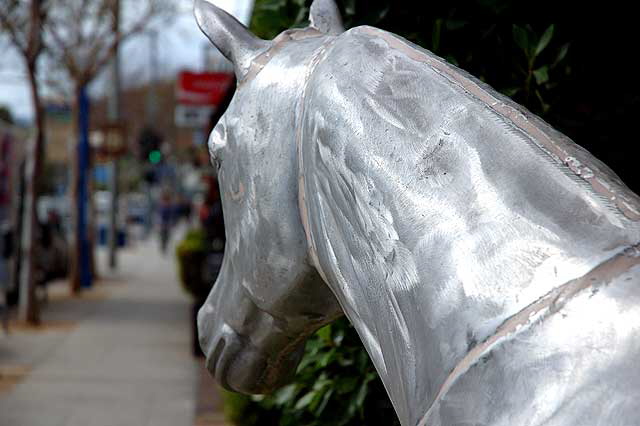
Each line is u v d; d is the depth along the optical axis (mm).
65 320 11953
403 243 928
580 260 807
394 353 948
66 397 7629
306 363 2611
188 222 36250
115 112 18422
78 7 14008
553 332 781
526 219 856
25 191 11688
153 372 8672
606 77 2436
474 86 996
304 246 1191
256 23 3189
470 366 821
